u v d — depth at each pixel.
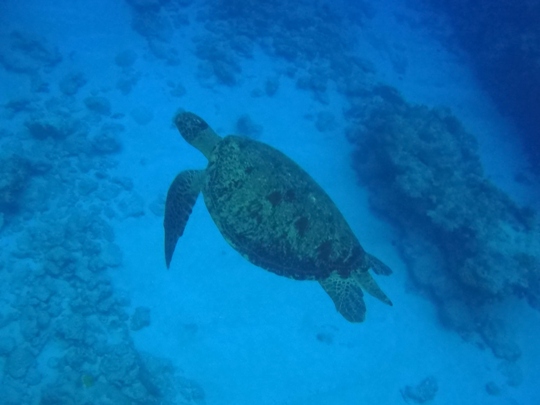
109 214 15.06
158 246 14.65
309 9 27.16
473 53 27.73
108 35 21.62
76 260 13.48
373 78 24.45
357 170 18.53
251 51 23.09
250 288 14.09
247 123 18.83
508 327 15.03
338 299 5.09
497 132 23.25
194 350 12.62
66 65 19.88
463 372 13.87
